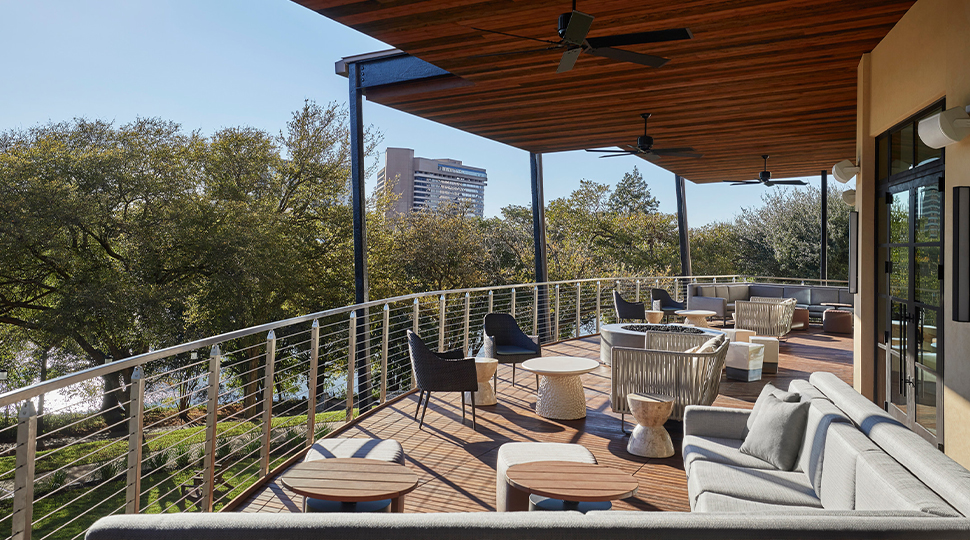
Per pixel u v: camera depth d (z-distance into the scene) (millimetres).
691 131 7965
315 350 4230
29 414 1947
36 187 13789
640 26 4477
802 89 6059
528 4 4082
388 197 21938
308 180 18797
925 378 4184
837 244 20594
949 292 3666
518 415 5047
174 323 14992
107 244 15352
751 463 2941
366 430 4613
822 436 2527
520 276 23438
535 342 5922
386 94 6488
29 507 1946
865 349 5262
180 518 1408
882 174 5043
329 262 18516
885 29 4566
